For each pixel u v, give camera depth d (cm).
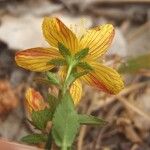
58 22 6
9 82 15
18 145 6
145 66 15
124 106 15
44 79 6
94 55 6
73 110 6
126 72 15
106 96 15
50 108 6
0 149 6
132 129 15
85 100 15
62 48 6
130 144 14
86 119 6
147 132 15
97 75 6
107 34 6
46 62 6
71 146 6
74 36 6
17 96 15
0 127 14
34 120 6
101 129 14
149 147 14
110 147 14
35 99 6
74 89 6
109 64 15
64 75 6
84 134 14
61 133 6
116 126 15
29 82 15
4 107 14
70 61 6
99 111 15
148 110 15
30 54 6
